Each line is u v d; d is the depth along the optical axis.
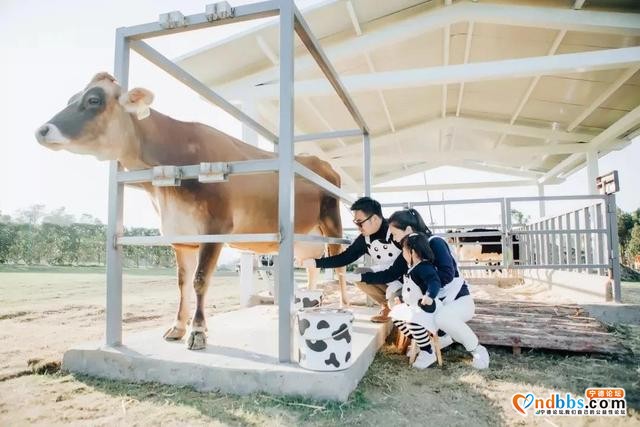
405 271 2.79
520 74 5.34
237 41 5.52
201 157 2.87
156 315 4.74
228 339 2.66
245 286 5.13
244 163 2.21
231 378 2.01
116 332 2.43
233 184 2.88
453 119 9.73
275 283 4.92
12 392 2.02
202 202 2.67
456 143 11.97
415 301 2.54
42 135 2.32
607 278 4.50
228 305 5.73
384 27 6.04
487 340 2.95
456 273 2.69
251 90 6.02
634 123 7.57
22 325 3.96
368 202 2.95
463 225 6.75
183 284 2.72
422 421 1.74
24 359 2.62
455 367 2.54
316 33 5.99
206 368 2.05
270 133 4.11
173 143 2.79
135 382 2.15
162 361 2.14
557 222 6.40
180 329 2.65
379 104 8.34
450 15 5.82
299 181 3.80
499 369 2.52
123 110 2.55
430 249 2.52
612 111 8.04
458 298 2.61
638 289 7.65
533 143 10.94
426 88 8.02
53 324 4.04
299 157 4.30
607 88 7.10
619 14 5.36
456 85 7.99
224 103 3.30
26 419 1.71
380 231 3.01
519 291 6.68
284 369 1.97
